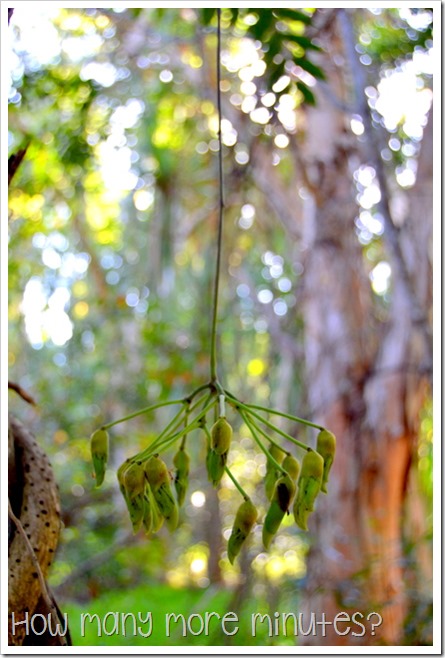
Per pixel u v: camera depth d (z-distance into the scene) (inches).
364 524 70.4
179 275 109.6
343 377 73.6
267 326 87.4
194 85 76.3
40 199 78.7
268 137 51.2
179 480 26.6
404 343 68.4
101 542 102.4
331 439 25.5
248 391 105.3
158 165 87.9
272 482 25.9
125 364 109.6
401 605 63.6
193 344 97.9
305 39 35.0
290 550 79.8
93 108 65.4
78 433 110.6
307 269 77.4
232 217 84.9
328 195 73.9
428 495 80.7
